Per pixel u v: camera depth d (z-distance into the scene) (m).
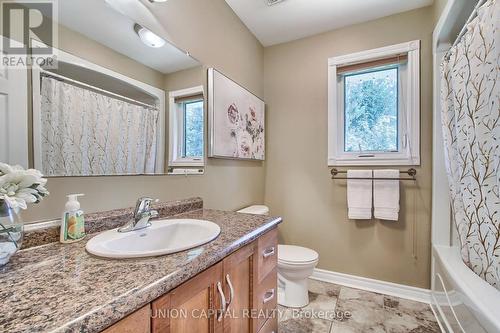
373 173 1.95
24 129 0.78
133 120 1.16
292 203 2.36
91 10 0.99
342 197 2.15
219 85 1.73
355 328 1.53
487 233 1.18
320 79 2.25
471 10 1.40
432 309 1.73
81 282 0.55
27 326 0.39
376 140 2.09
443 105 1.57
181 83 1.44
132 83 1.15
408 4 1.86
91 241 0.81
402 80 1.99
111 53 1.06
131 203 1.15
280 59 2.43
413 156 1.90
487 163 1.13
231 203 1.94
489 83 1.09
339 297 1.90
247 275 0.99
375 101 2.09
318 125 2.25
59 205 0.88
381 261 2.01
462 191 1.37
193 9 1.54
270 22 2.10
